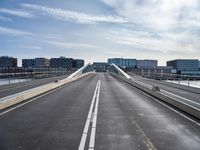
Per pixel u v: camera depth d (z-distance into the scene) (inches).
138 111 507.8
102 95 807.7
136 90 1003.3
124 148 269.4
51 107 552.7
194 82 1255.5
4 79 1358.3
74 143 285.7
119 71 2260.1
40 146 274.4
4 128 355.9
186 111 497.0
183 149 268.5
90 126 370.3
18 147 270.8
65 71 2578.7
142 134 328.2
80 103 619.2
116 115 460.8
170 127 370.3
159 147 274.5
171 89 1069.8
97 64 5014.8
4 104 535.8
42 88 877.8
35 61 4692.4
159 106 580.7
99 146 275.3
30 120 410.9
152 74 1991.9
